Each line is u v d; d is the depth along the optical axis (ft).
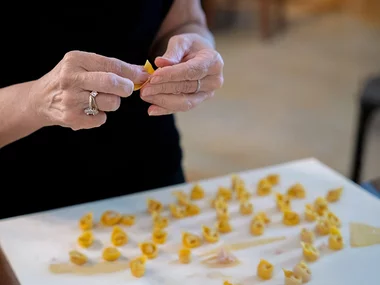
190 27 2.73
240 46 10.01
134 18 2.44
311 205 2.40
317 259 2.04
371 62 9.09
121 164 2.60
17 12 2.22
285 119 7.12
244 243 2.16
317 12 11.80
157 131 2.67
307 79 8.45
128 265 2.02
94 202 2.46
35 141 2.41
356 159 5.07
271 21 10.94
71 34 2.33
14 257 2.06
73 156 2.49
